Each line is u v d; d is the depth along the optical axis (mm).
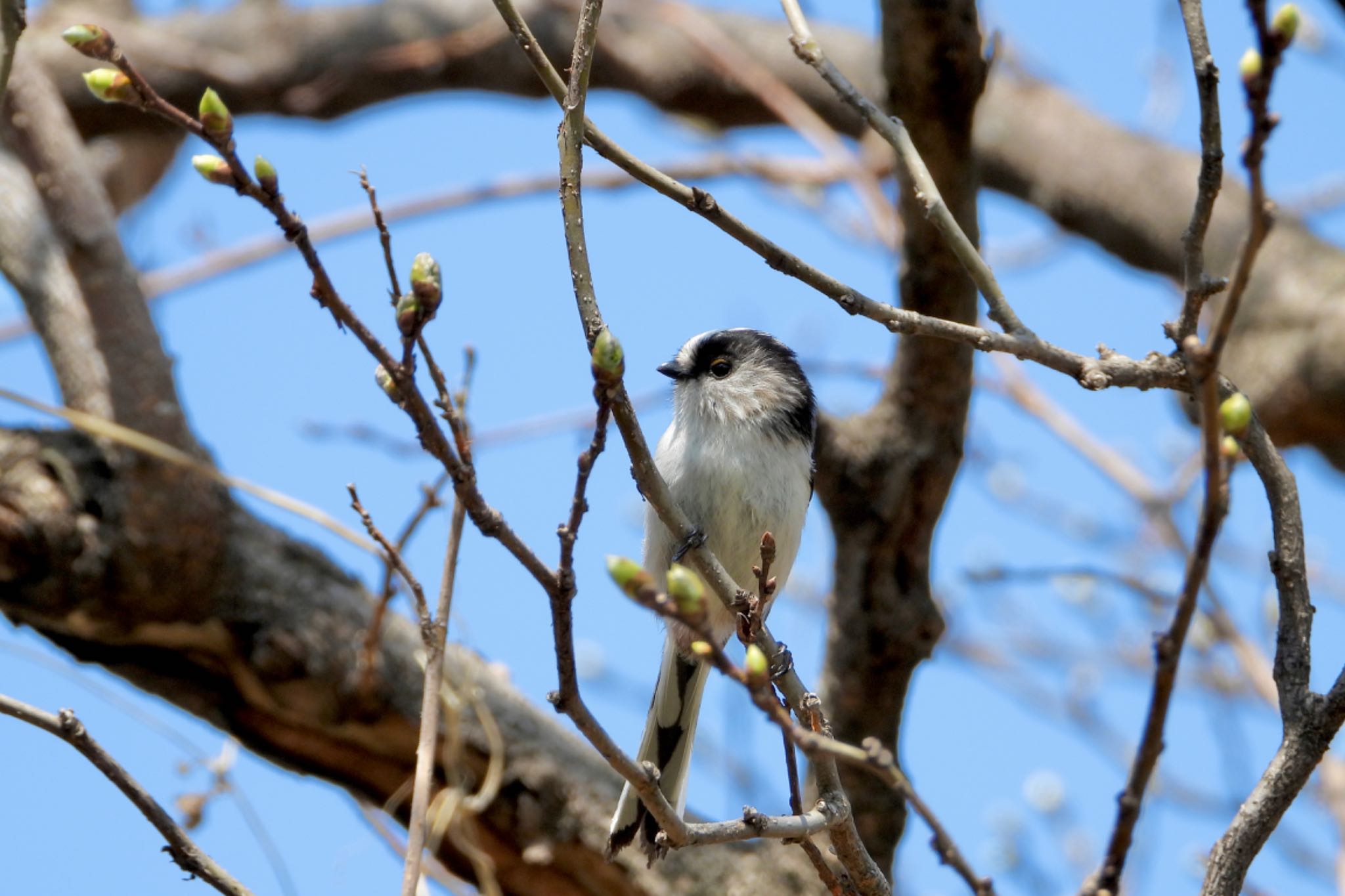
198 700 8508
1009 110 13766
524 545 4871
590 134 5723
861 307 5758
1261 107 4273
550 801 8445
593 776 8578
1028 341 5688
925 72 8070
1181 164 12930
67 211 8445
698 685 8930
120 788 5559
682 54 14289
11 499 7934
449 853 8500
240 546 8391
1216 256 12320
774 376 9633
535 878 8508
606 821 8430
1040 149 13477
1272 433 11898
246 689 8422
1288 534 5613
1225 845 5316
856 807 9539
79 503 8047
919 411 9164
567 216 5504
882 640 9539
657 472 5965
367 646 8156
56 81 14398
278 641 8266
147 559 8039
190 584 8172
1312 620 5527
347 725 8406
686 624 4422
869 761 4613
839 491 9422
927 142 8375
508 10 5645
